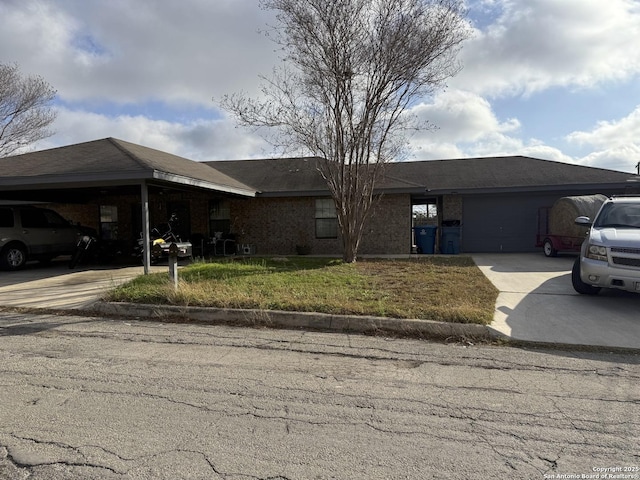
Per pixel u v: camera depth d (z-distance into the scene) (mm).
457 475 2439
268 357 4523
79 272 10633
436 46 9961
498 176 15789
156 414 3170
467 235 15695
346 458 2607
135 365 4234
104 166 9133
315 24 9914
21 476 2381
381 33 9906
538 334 5277
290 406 3338
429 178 16125
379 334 5414
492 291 7434
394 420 3115
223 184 11805
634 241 6180
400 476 2428
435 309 5887
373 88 10445
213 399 3449
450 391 3658
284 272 9438
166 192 14047
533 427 3014
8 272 10703
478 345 4996
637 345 4895
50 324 5836
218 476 2404
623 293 7426
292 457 2613
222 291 6984
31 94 23562
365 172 11320
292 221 15445
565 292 7551
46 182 9000
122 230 16750
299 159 17391
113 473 2418
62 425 2979
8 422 3016
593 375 4035
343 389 3691
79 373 3996
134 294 6859
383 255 14336
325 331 5543
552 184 14328
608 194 14438
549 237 13500
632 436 2885
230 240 15305
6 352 4609
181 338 5195
